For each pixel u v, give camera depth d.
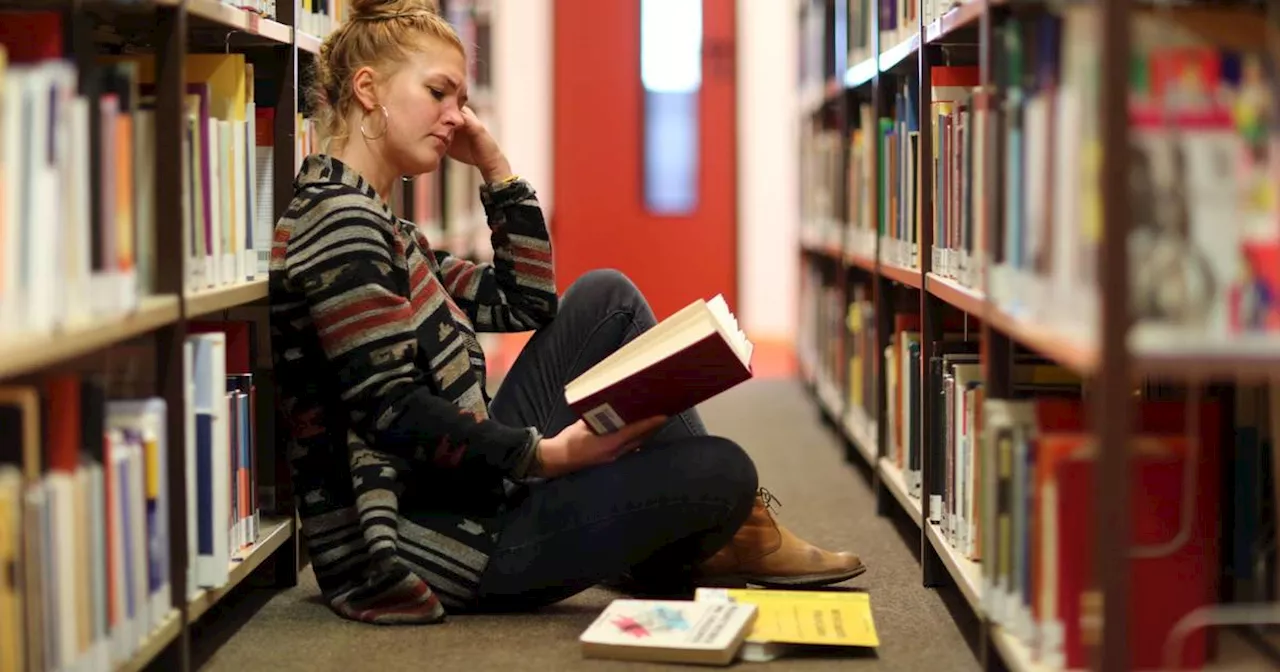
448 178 4.91
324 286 2.07
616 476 2.11
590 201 6.98
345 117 2.22
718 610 2.08
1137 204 1.34
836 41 4.32
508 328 2.42
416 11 2.22
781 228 6.96
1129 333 1.33
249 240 2.18
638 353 2.02
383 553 2.09
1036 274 1.56
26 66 1.53
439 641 2.06
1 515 1.36
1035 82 1.60
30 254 1.41
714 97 6.91
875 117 3.29
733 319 2.21
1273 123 1.36
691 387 1.96
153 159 1.79
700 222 6.98
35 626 1.41
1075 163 1.42
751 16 6.88
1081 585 1.56
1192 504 1.56
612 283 2.40
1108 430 1.34
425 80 2.20
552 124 6.95
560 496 2.12
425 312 2.15
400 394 2.07
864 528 3.03
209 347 1.91
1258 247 1.34
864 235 3.59
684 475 2.10
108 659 1.60
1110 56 1.31
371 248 2.08
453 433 2.06
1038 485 1.61
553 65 6.93
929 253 2.52
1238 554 1.80
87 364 1.81
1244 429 1.81
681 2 6.88
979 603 1.88
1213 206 1.35
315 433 2.19
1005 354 1.88
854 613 2.15
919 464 2.71
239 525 2.14
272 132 2.38
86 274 1.54
